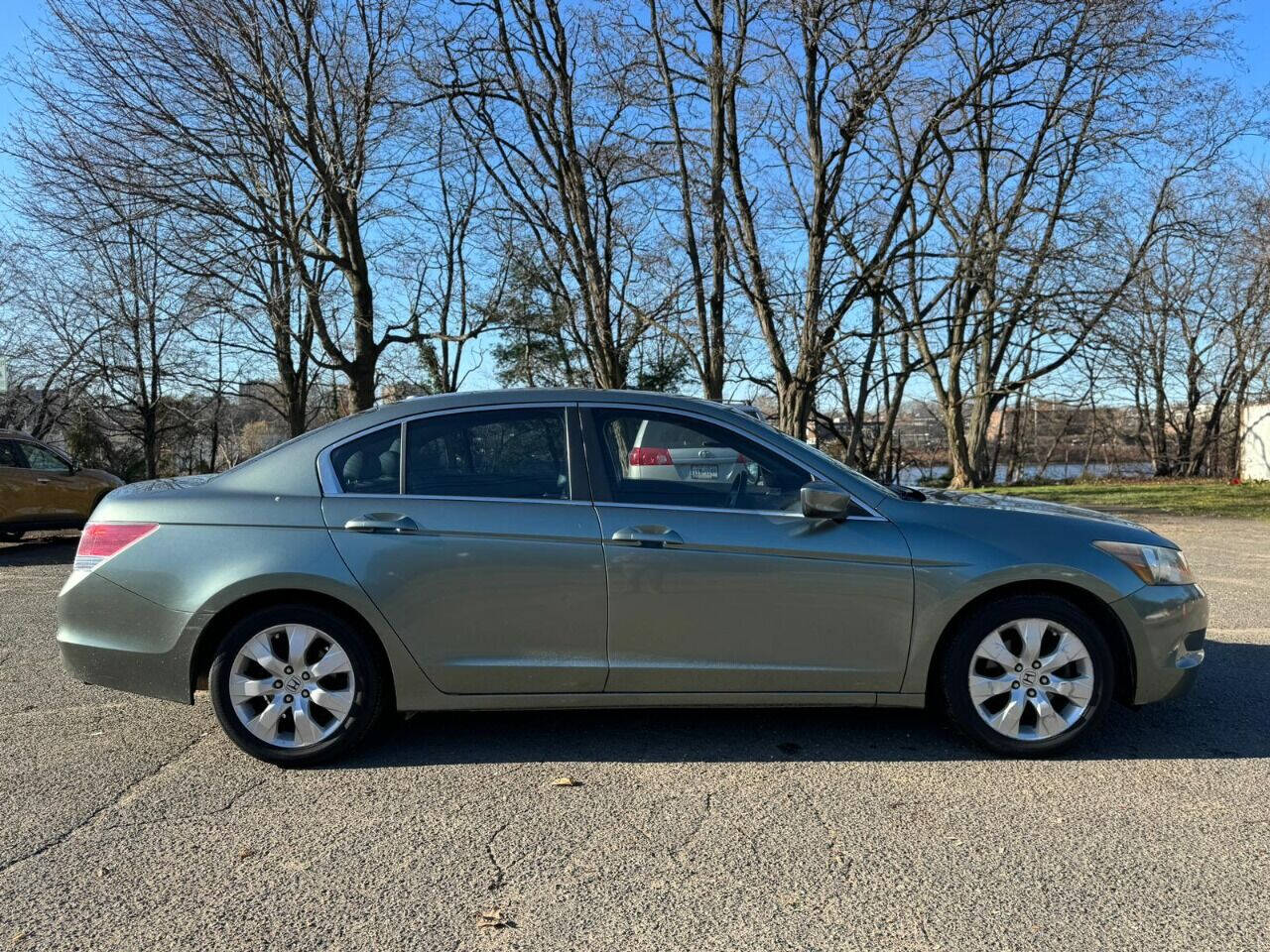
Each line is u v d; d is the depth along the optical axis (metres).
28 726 4.21
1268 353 28.50
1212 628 6.16
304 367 24.11
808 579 3.64
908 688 3.71
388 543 3.62
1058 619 3.66
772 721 4.21
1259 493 19.61
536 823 3.16
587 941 2.43
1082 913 2.55
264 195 15.63
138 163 13.56
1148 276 18.45
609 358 15.00
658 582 3.62
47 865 2.87
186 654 3.62
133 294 23.52
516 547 3.63
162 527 3.69
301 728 3.64
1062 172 15.12
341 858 2.91
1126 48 13.12
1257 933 2.44
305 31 13.95
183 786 3.49
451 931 2.49
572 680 3.66
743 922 2.52
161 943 2.43
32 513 11.63
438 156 16.69
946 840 3.00
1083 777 3.52
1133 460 37.03
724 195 14.38
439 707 3.69
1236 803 3.27
